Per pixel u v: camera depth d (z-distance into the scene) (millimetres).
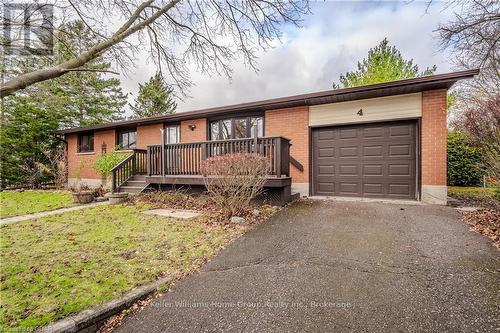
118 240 4258
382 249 3533
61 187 12711
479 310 2154
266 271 3045
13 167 13211
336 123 7828
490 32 5270
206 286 2762
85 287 2684
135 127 12297
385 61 15766
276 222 5102
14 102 12133
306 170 8164
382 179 7293
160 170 8516
